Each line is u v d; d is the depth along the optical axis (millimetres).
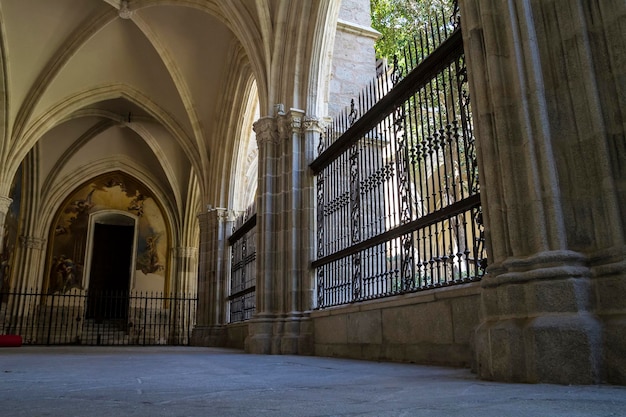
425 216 7430
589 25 4199
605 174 3879
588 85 4070
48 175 27328
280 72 12906
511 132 4422
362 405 2662
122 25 18859
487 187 4594
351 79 14602
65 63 19344
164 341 27453
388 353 7941
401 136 8594
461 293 6281
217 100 19984
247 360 8242
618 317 3562
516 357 3834
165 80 20812
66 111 20906
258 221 12234
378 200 9875
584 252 3945
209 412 2471
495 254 4402
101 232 31953
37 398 3139
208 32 18062
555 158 4176
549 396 2889
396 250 8328
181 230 29734
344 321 9508
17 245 26297
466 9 5109
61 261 28141
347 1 15438
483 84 4781
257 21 13406
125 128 26984
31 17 18141
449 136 7098
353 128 10211
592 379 3447
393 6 20656
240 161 20172
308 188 11883
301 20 12484
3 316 24422
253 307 16141
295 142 12133
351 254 9789
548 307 3783
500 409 2420
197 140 20719
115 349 15227
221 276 19516
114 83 21359
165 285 29688
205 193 20906
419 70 7949
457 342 6352
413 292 7457
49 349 14984
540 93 4285
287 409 2549
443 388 3514
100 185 29812
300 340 10758
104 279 31766
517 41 4480
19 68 19250
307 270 11320
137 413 2453
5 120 19250
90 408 2658
